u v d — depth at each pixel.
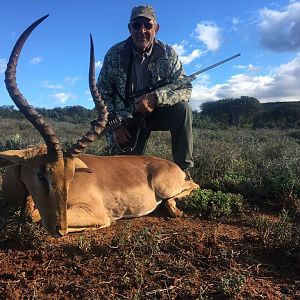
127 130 2.09
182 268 1.20
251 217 1.73
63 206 1.32
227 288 1.06
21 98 1.34
